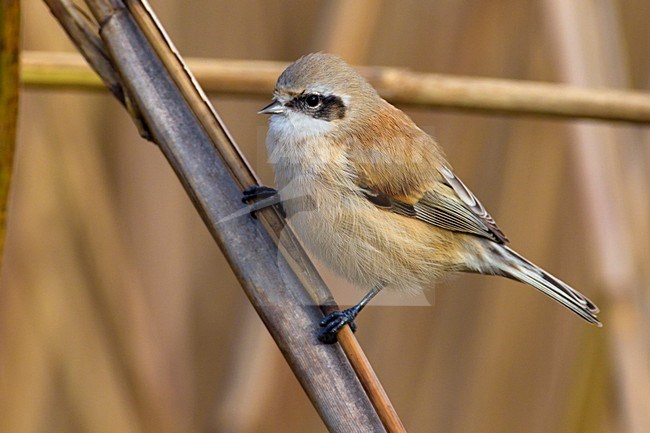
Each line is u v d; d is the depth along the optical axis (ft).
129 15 19.22
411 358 36.68
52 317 32.37
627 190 30.25
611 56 30.55
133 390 32.94
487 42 36.68
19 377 32.01
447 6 37.01
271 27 37.52
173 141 18.71
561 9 30.55
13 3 17.63
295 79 25.02
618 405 27.35
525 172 36.88
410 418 36.22
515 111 27.32
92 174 33.22
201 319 37.27
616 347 27.58
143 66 19.04
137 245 35.50
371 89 26.17
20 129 32.58
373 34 33.50
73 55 26.73
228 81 27.43
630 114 26.63
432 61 36.73
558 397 35.70
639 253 28.99
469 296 36.81
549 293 25.94
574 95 26.84
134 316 33.37
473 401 35.76
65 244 32.68
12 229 32.50
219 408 31.68
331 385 17.62
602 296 28.12
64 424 32.35
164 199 36.09
